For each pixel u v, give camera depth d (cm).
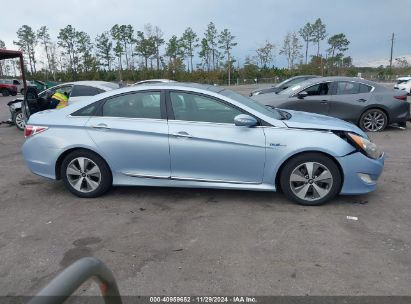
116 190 504
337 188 430
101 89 947
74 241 362
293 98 905
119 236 371
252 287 283
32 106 883
